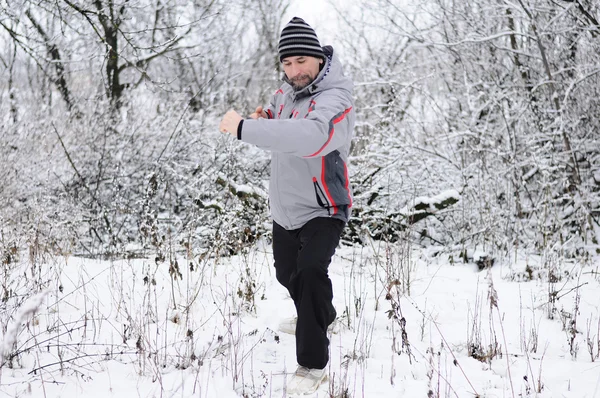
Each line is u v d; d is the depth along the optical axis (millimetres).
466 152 7906
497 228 6531
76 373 3047
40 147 8430
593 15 7961
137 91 9828
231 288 4582
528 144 7398
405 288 4957
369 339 3807
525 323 4191
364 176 7043
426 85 9023
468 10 9031
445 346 3750
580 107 7984
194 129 9102
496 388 3180
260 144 2676
